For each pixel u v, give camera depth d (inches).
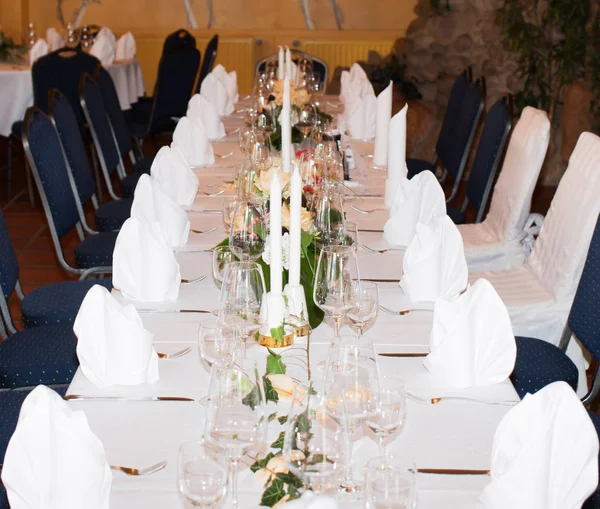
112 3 309.6
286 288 73.5
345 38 309.7
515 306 107.6
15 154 276.8
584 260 104.3
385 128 144.9
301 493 49.1
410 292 84.5
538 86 243.0
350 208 118.0
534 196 242.5
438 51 260.7
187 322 79.2
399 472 46.4
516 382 93.3
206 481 46.1
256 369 50.5
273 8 308.7
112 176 258.7
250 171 97.2
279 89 157.6
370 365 56.0
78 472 48.0
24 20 308.3
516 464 48.8
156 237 83.7
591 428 49.5
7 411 83.5
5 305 102.9
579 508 50.0
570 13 229.6
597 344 90.2
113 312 65.6
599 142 105.8
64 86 218.7
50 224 125.2
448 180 263.3
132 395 64.8
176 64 231.6
